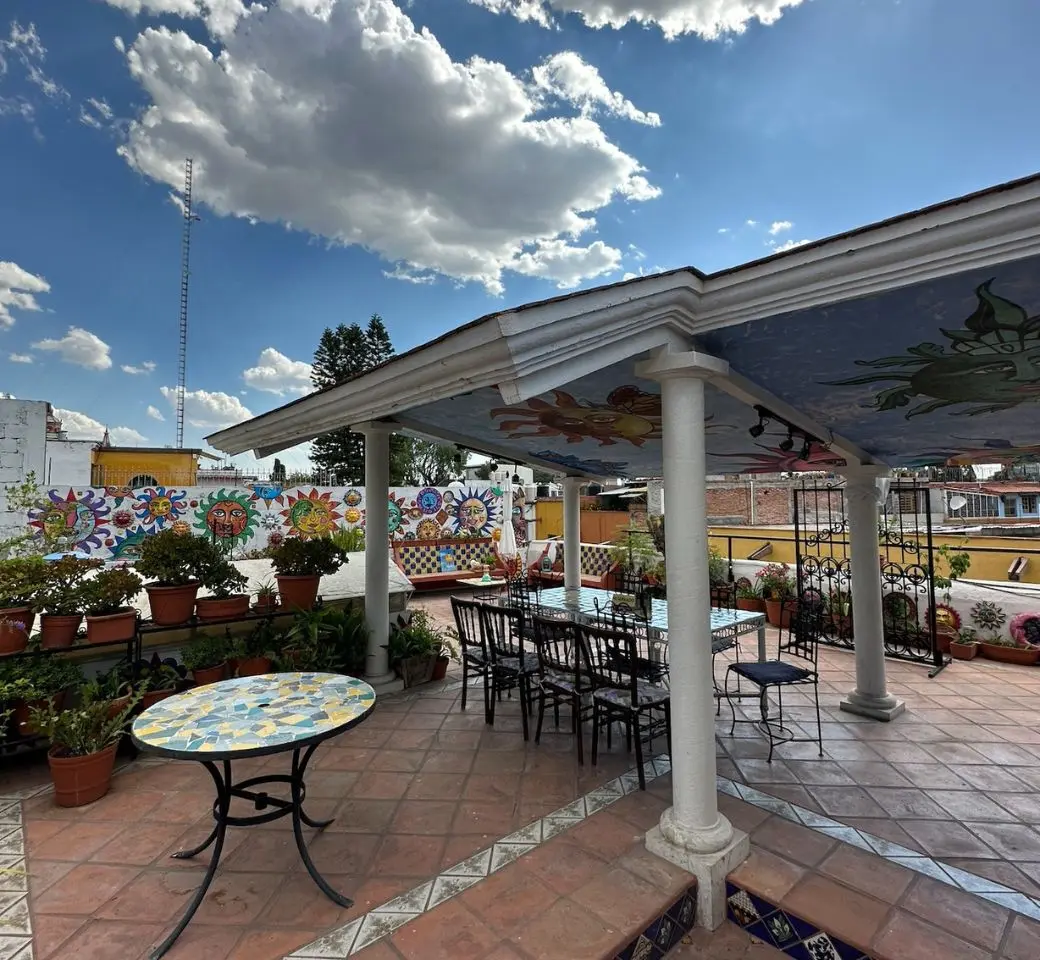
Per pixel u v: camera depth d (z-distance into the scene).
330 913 2.12
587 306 1.87
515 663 3.97
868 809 2.83
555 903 2.13
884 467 4.27
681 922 2.18
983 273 1.61
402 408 2.54
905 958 1.85
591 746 3.65
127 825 2.76
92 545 9.05
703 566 2.36
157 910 2.15
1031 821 2.72
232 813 2.87
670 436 2.36
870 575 4.22
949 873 2.31
